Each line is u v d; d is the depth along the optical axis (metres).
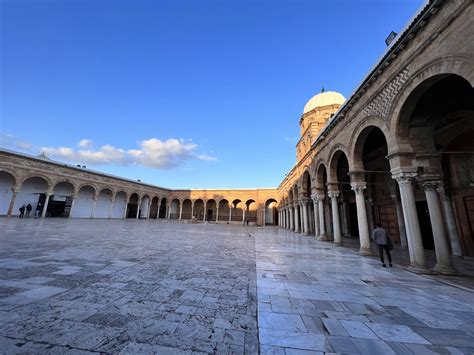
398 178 7.37
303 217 19.75
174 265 6.66
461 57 5.13
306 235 19.19
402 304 4.23
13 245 8.32
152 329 3.02
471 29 4.92
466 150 9.61
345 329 3.23
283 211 33.78
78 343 2.60
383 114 7.93
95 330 2.90
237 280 5.46
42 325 2.96
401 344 2.88
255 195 48.09
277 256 8.94
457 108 8.02
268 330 3.15
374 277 6.14
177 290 4.57
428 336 3.08
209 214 54.06
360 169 9.97
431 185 7.28
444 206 10.44
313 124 20.36
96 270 5.66
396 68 7.23
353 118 10.10
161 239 13.03
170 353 2.50
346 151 10.79
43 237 10.70
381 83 8.01
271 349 2.69
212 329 3.11
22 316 3.16
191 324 3.21
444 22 5.52
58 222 20.84
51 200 29.11
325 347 2.77
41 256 6.83
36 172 25.36
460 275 6.42
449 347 2.82
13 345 2.49
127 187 39.25
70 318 3.19
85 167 33.97
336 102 21.25
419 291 5.02
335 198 12.86
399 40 6.83
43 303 3.62
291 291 4.82
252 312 3.71
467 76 5.00
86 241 10.35
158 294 4.30
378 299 4.48
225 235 17.92
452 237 10.16
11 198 25.55
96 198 32.91
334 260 8.38
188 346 2.66
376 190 15.85
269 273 6.26
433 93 7.32
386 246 7.55
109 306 3.66
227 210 53.47
